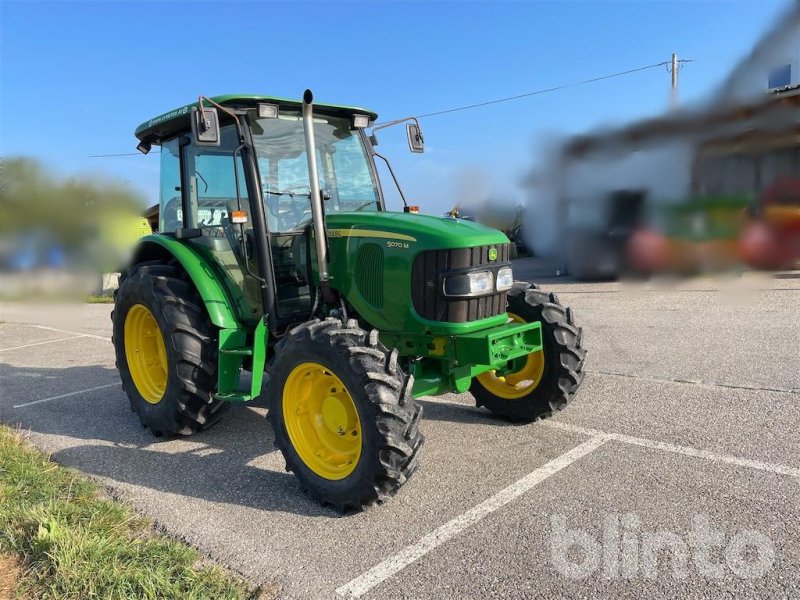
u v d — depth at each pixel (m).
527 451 4.16
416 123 5.01
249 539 3.22
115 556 2.91
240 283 4.54
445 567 2.87
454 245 3.71
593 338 7.41
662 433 4.31
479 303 3.87
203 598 2.63
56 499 3.60
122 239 10.28
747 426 4.32
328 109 4.62
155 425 4.77
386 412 3.23
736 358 6.08
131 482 4.02
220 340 4.39
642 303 9.70
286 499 3.70
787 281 10.72
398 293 3.89
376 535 3.20
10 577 2.81
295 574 2.88
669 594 2.59
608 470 3.77
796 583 2.61
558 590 2.66
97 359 8.27
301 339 3.59
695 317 8.27
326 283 4.05
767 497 3.32
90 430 5.16
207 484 3.95
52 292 12.62
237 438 4.80
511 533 3.13
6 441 4.72
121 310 5.06
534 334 4.04
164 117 4.68
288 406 3.72
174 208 5.26
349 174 4.81
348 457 3.57
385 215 4.14
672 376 5.63
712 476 3.60
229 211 4.57
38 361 8.33
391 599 2.66
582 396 5.23
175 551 3.02
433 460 4.11
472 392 4.91
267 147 4.39
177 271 4.93
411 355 4.03
